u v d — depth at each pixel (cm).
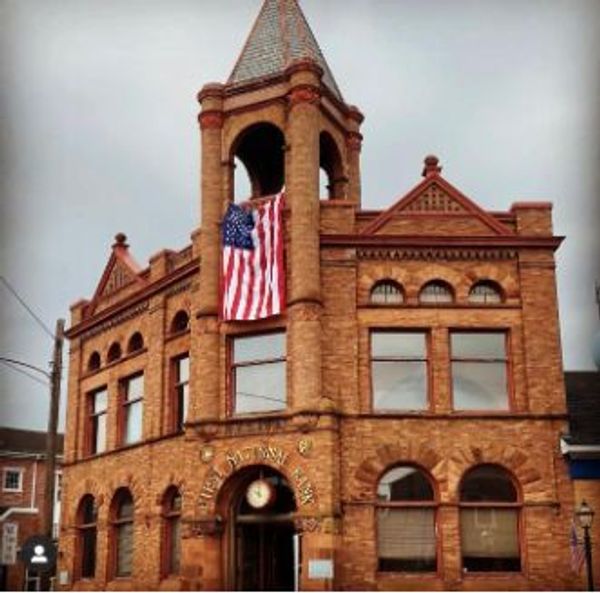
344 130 3106
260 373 2625
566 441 2489
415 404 2566
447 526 2444
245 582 2545
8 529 2980
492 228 2672
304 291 2558
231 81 2925
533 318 2606
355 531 2431
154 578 2819
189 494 2591
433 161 2753
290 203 2664
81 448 3425
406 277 2634
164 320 3023
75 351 3591
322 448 2434
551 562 2431
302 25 3003
